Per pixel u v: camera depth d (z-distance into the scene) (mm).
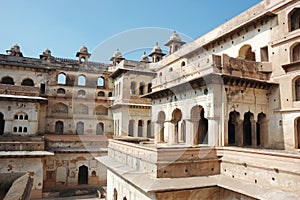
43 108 30453
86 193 21047
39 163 20203
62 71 32781
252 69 14312
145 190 8602
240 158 10172
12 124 24469
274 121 14094
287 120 13430
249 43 16234
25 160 19891
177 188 8922
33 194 19594
